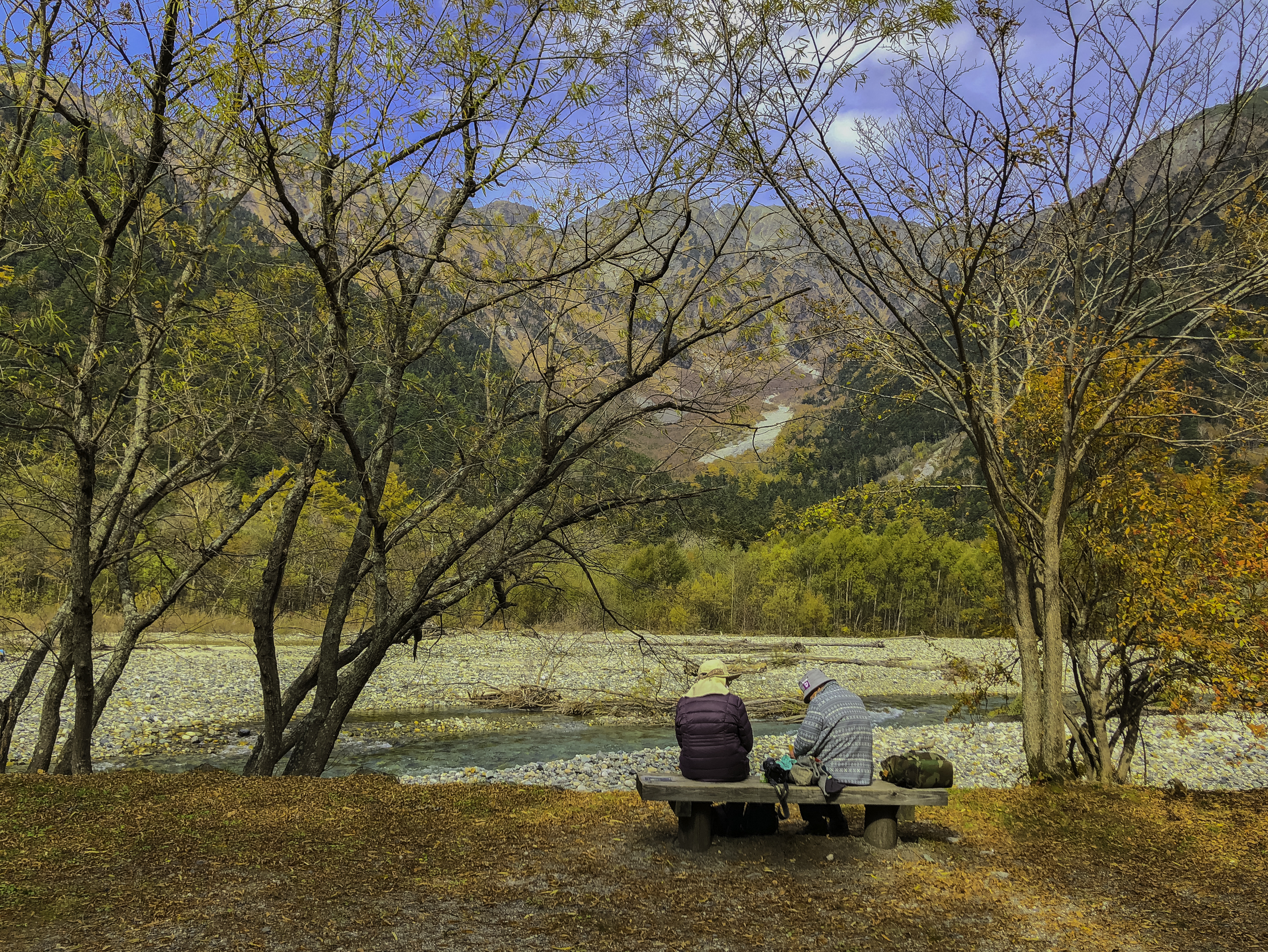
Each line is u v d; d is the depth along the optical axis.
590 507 9.27
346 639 22.67
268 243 8.70
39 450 8.20
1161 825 6.49
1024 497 9.16
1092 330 7.87
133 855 5.19
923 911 4.78
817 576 58.62
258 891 4.70
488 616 10.56
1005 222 7.52
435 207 8.37
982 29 6.44
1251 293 7.23
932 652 42.84
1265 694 8.52
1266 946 4.38
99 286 7.61
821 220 7.93
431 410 9.40
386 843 5.70
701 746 5.72
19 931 4.03
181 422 8.89
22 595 17.69
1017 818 6.63
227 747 16.94
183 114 6.95
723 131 7.61
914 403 9.28
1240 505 8.80
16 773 7.41
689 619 50.47
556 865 5.38
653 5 7.46
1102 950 4.31
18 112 7.14
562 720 22.19
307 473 8.95
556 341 8.74
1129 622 9.06
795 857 5.64
